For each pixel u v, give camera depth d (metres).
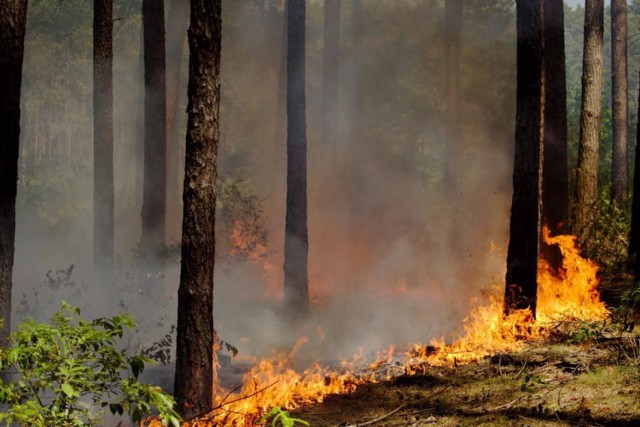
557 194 15.38
